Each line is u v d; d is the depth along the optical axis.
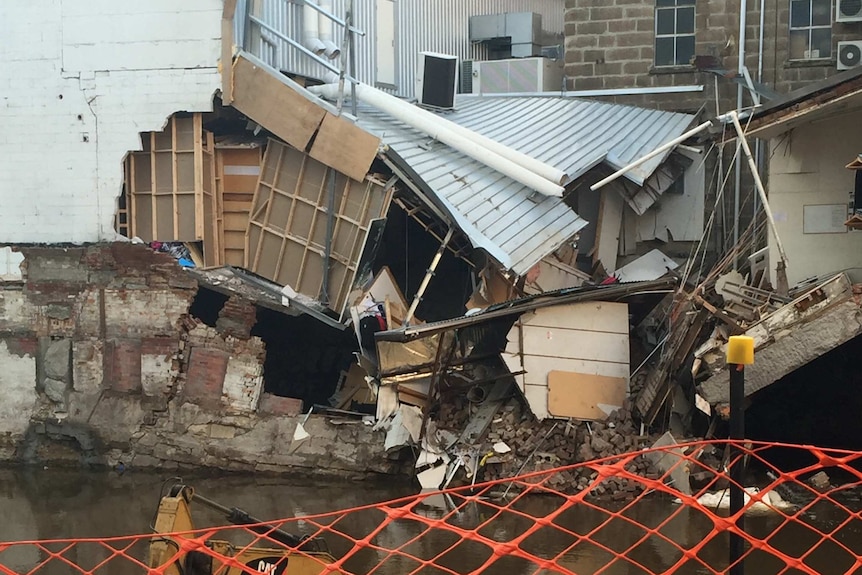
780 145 17.88
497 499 14.91
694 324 14.96
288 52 20.17
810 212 17.75
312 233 18.12
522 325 16.31
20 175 19.02
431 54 21.91
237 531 13.43
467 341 16.86
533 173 18.67
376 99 19.28
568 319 16.25
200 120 18.30
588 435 15.58
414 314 19.91
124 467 17.89
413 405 16.62
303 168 18.20
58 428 18.31
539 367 16.30
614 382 16.12
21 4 18.81
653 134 21.64
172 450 17.67
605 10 23.28
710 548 12.08
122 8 18.36
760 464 15.58
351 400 18.45
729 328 14.55
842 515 13.34
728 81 22.45
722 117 17.45
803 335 14.09
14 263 18.83
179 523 8.40
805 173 17.77
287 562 9.03
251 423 17.36
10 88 18.97
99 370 18.28
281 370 19.30
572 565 11.64
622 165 20.30
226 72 17.94
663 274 20.70
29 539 13.67
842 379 16.88
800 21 22.03
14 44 18.91
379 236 17.81
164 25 18.19
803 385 17.00
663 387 15.25
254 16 19.00
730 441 7.94
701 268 20.31
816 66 21.88
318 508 14.84
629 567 11.49
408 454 16.42
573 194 21.53
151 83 18.31
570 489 15.02
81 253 18.44
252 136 19.03
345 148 17.59
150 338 17.97
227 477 17.14
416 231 20.30
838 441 16.27
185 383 17.83
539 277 18.41
